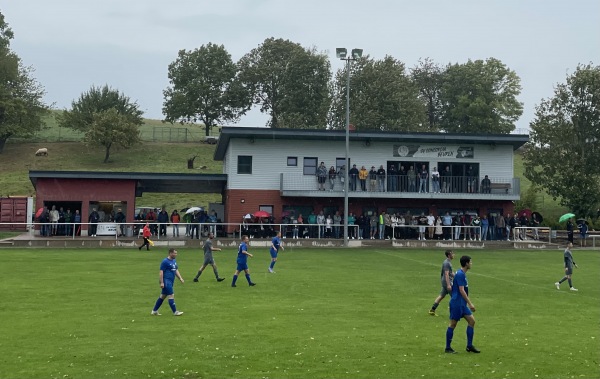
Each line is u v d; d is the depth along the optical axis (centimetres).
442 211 5122
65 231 4700
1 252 3941
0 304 2262
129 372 1480
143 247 4328
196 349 1672
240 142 5025
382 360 1599
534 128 6344
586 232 5003
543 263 3775
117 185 4912
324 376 1470
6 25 10125
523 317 2173
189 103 10950
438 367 1550
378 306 2311
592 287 2877
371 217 4809
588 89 6256
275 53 11188
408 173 4997
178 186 5638
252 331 1880
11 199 5566
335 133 4956
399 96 8662
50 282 2764
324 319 2064
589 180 5841
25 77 9588
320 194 4922
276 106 10938
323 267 3403
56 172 4797
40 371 1481
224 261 3588
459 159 5162
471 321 1680
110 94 10094
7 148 9669
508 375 1500
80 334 1825
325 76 10625
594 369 1563
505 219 4916
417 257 3962
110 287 2647
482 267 3547
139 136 10250
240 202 5003
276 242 3159
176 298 2408
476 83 9812
